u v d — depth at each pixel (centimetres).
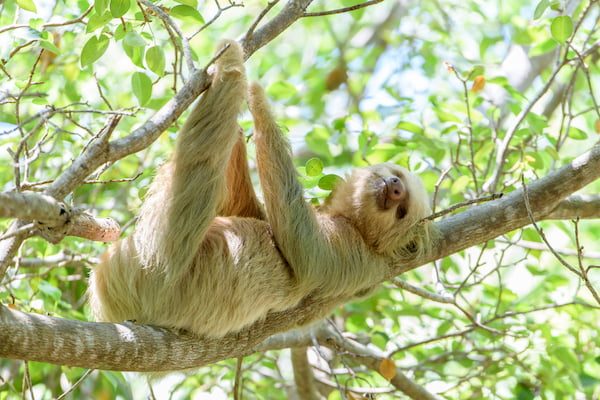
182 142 893
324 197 1171
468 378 1353
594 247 2091
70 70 1342
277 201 966
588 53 1259
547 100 2022
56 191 704
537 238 1312
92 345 767
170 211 891
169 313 905
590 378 1405
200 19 954
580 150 2150
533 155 1288
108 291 938
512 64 2011
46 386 1464
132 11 1050
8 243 734
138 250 912
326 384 1419
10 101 948
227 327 941
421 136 1440
